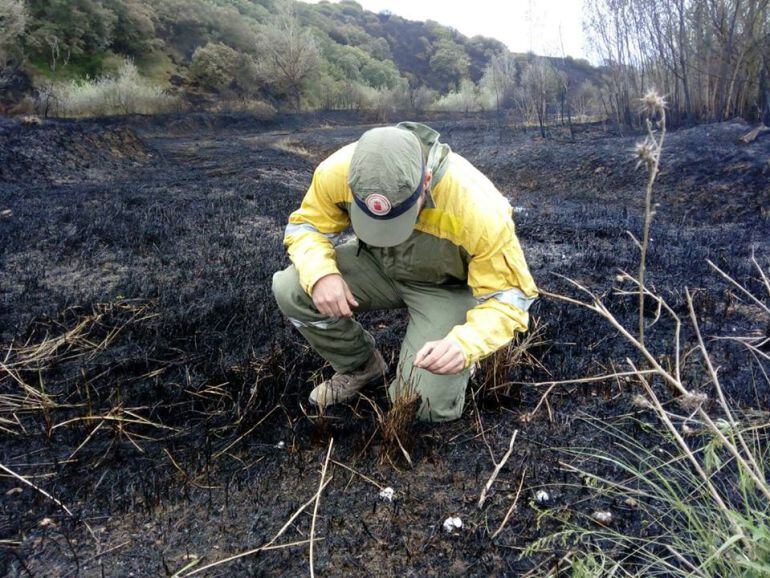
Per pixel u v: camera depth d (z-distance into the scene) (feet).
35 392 8.56
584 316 11.46
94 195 23.86
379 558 5.68
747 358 9.68
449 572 5.52
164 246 16.61
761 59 31.60
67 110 57.52
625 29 36.86
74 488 6.68
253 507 6.37
